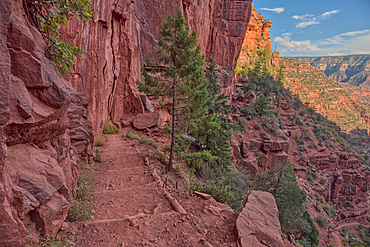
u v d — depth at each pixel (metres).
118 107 21.67
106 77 17.88
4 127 3.67
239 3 55.69
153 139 20.56
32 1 4.77
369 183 68.31
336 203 64.00
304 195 27.39
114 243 5.16
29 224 3.96
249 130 49.69
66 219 5.75
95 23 15.10
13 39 3.92
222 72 53.69
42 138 5.02
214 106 29.77
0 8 3.48
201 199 8.17
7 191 3.33
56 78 4.84
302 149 62.91
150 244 5.29
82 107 10.75
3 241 3.08
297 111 89.81
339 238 40.31
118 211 7.07
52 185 4.65
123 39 21.17
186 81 12.34
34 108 4.28
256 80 77.94
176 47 11.77
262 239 5.53
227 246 5.46
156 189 8.82
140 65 26.14
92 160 11.53
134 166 12.14
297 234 26.05
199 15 41.34
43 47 5.14
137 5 25.31
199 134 23.38
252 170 41.53
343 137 98.12
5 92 3.30
